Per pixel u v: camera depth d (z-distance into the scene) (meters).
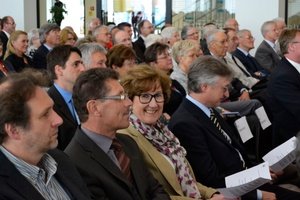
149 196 2.11
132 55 3.70
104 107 1.92
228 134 2.77
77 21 10.77
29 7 9.86
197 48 4.12
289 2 8.84
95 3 10.60
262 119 3.88
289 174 2.98
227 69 2.59
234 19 8.12
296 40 3.51
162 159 2.26
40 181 1.54
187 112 2.58
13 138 1.46
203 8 9.67
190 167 2.44
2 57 5.89
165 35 6.75
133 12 10.23
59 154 1.73
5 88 1.45
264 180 2.19
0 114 1.43
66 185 1.65
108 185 1.87
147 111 2.27
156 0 9.96
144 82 2.25
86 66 3.54
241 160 2.64
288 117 3.52
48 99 1.51
